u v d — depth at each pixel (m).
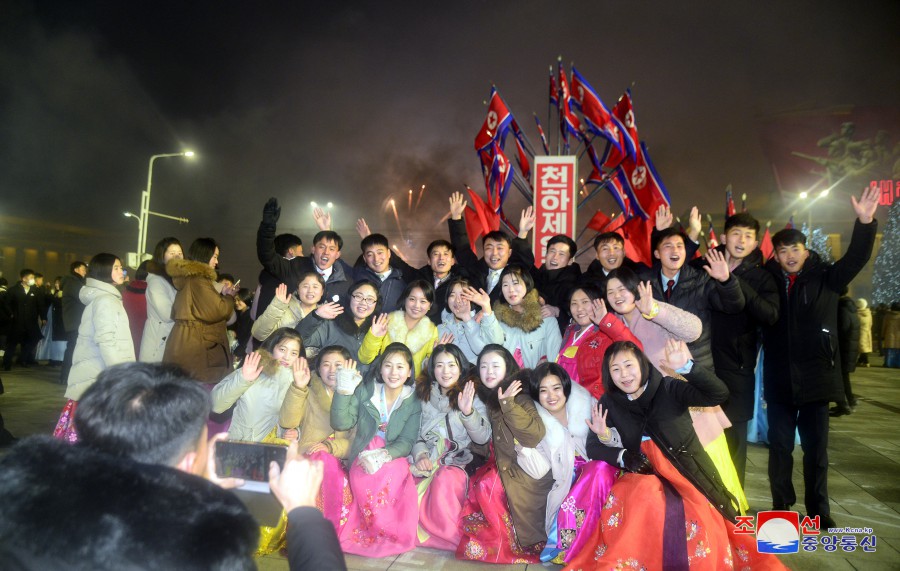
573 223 6.98
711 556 3.15
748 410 4.35
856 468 5.59
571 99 7.50
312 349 4.50
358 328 4.62
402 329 4.64
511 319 4.58
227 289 5.25
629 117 7.05
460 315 4.57
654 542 3.17
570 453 3.74
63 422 4.21
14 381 9.59
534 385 3.83
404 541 3.73
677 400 3.40
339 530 3.76
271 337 4.12
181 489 1.20
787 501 4.27
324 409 4.12
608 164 7.38
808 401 4.12
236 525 1.20
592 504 3.55
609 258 5.03
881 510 4.45
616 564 3.15
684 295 4.32
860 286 24.69
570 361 4.38
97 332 4.16
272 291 5.61
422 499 3.92
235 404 4.03
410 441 3.96
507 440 3.74
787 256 4.30
